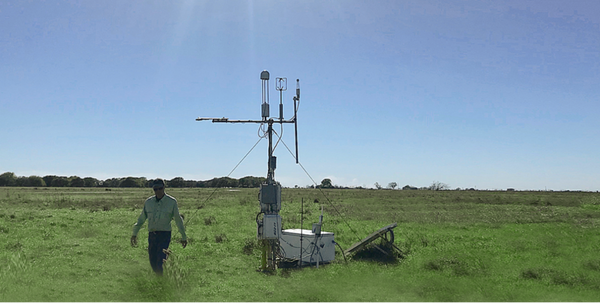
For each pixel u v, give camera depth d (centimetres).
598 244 1734
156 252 920
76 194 7756
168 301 813
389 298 873
